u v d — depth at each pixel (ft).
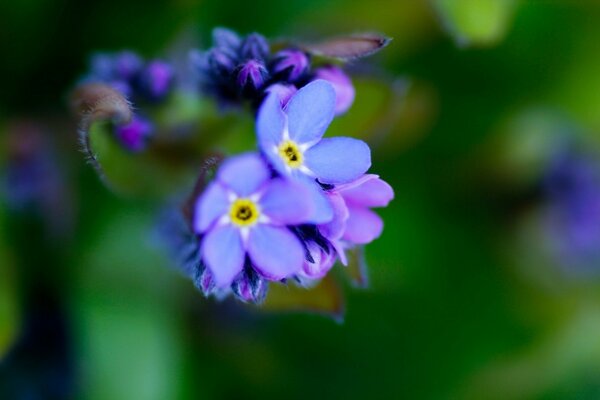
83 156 0.48
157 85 0.45
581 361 0.54
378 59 0.50
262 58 0.42
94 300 0.47
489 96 0.53
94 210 0.48
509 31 0.52
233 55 0.43
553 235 0.54
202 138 0.46
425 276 0.52
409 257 0.52
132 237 0.48
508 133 0.53
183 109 0.46
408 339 0.52
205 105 0.45
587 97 0.53
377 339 0.52
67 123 0.49
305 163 0.39
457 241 0.53
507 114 0.53
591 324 0.54
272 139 0.39
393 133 0.51
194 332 0.51
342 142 0.39
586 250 0.54
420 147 0.53
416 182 0.53
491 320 0.53
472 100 0.53
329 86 0.39
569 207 0.54
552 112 0.54
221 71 0.43
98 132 0.43
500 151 0.53
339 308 0.43
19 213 0.49
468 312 0.52
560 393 0.54
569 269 0.54
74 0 0.49
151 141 0.45
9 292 0.48
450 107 0.53
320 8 0.51
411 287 0.52
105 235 0.48
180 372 0.49
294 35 0.50
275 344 0.52
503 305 0.53
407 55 0.52
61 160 0.49
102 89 0.43
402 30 0.51
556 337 0.53
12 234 0.49
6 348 0.47
